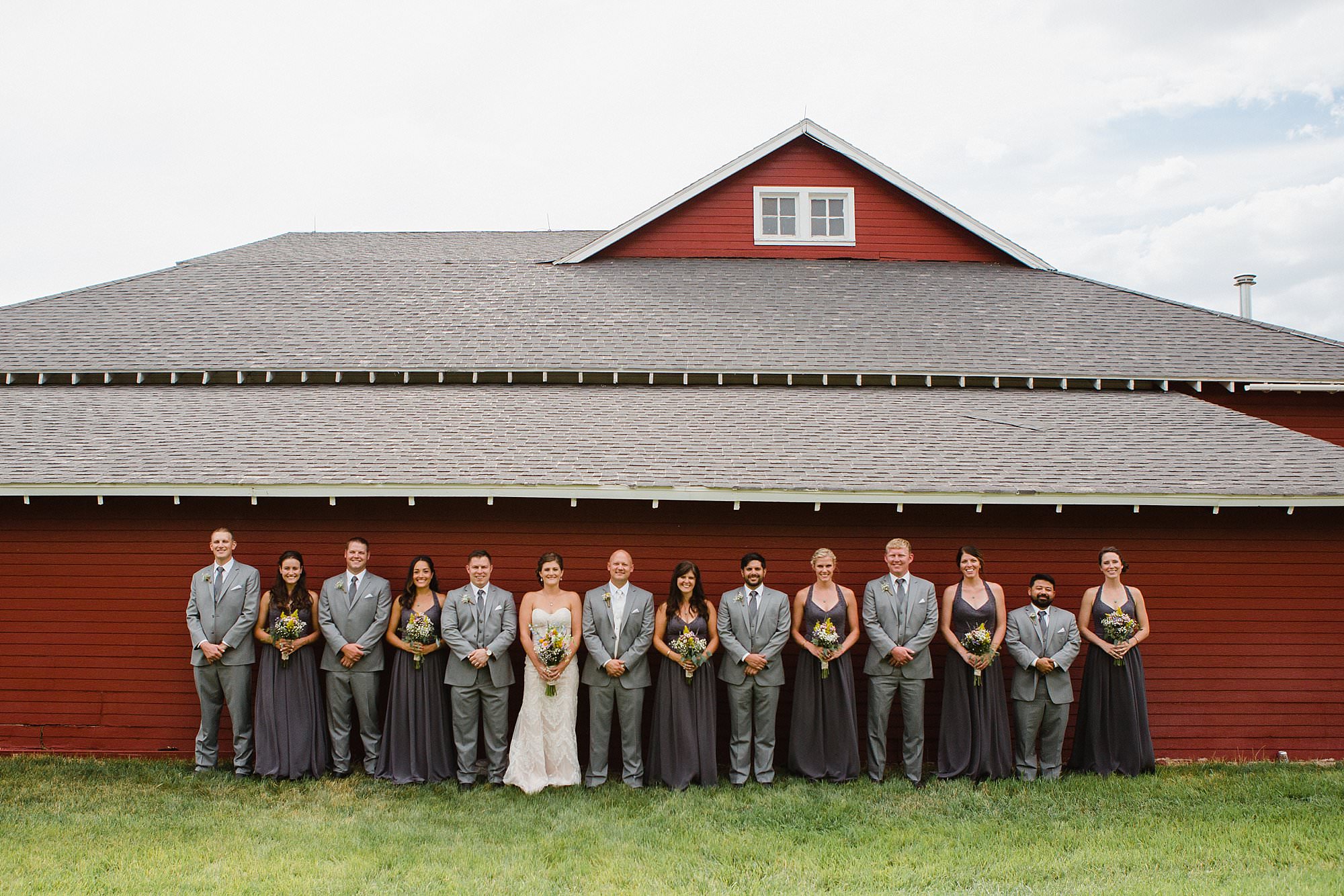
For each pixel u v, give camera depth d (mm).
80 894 5969
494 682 8102
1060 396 11367
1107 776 8367
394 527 9312
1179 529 9469
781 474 8852
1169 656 9352
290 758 8219
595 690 8156
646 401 10961
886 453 9406
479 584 8156
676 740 8094
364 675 8289
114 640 9234
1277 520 9500
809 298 13555
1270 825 7242
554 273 14703
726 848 6758
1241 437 10062
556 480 8641
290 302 13602
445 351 11961
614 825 7191
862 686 9195
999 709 8289
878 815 7434
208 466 8977
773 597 8242
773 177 15383
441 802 7730
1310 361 11773
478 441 9602
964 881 6238
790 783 8289
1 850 6672
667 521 9367
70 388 11430
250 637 8406
